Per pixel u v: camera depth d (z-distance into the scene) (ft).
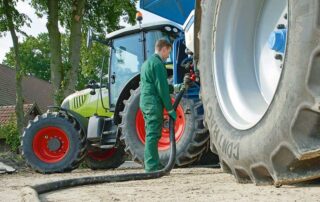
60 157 27.09
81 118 27.63
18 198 10.88
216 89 11.90
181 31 20.83
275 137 9.36
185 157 20.93
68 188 12.76
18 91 63.93
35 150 27.25
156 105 17.13
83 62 63.98
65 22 65.92
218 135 11.66
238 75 11.62
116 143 26.43
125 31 26.76
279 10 10.96
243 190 10.02
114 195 10.58
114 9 65.57
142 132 22.81
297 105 8.78
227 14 11.93
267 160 9.72
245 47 11.76
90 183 13.60
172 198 9.64
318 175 8.89
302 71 8.70
